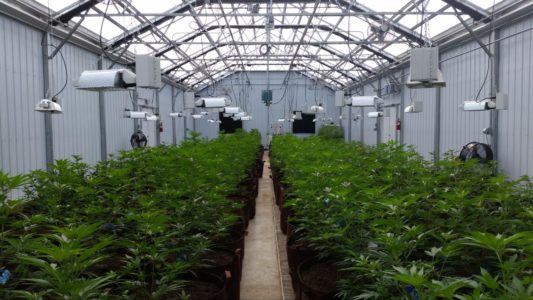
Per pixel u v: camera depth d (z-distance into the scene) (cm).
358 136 2200
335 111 2619
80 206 409
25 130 781
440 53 1164
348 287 277
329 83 2528
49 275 216
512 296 144
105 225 344
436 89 1184
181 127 2241
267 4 1184
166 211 351
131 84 520
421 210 314
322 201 352
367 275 239
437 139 1177
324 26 1394
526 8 755
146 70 514
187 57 1550
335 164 527
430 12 888
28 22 784
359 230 309
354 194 360
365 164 582
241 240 467
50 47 876
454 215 288
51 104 657
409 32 1132
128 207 393
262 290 481
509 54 844
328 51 1714
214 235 391
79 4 827
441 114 1167
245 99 2602
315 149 738
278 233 704
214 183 440
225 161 591
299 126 2641
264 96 1955
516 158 822
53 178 426
